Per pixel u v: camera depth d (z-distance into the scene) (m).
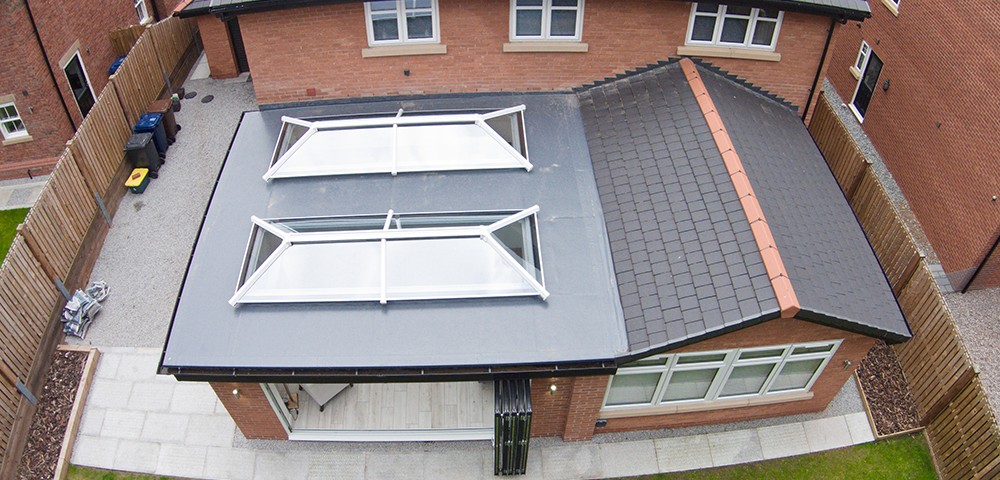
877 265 12.82
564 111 15.62
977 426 12.35
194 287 12.12
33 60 17.91
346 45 15.20
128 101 18.91
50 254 14.91
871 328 11.31
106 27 21.91
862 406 14.52
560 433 13.95
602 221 13.02
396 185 13.68
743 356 12.55
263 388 12.20
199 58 23.91
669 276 11.66
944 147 17.70
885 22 20.64
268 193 13.71
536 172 13.95
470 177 13.82
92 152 16.84
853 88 22.70
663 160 13.55
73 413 13.91
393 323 11.48
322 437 13.77
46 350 14.55
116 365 14.85
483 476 13.45
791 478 13.48
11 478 13.07
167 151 19.84
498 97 16.12
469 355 11.07
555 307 11.66
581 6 14.71
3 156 19.50
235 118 21.08
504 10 14.73
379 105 16.00
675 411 13.52
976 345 15.91
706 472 13.55
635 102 15.14
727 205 12.25
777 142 14.84
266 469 13.52
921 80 18.86
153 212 18.08
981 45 16.31
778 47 15.41
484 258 12.10
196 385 14.66
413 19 14.91
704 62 15.74
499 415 11.62
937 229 18.05
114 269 16.69
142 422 14.04
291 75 15.66
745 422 14.31
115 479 13.31
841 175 17.81
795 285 11.08
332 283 11.89
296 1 13.88
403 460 13.66
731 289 11.07
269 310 11.74
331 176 13.95
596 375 11.41
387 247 12.17
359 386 14.58
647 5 14.66
